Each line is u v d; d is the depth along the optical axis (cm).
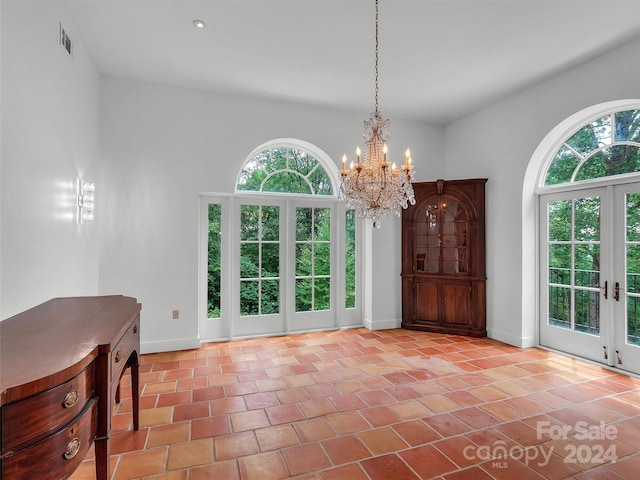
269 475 187
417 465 196
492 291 449
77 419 114
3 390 91
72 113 282
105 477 131
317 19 278
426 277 482
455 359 368
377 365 350
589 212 366
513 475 187
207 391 289
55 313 181
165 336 394
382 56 334
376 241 491
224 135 416
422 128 513
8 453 93
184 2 258
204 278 430
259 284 461
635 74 304
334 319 498
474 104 450
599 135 357
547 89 381
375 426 236
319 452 208
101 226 369
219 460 200
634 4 256
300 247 481
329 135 464
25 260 202
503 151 434
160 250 391
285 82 389
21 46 198
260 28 290
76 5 261
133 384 226
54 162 244
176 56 335
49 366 108
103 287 371
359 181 260
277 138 439
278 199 469
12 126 188
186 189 402
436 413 254
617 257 341
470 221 457
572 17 273
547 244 408
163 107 392
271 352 390
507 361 362
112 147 373
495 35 298
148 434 225
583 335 369
